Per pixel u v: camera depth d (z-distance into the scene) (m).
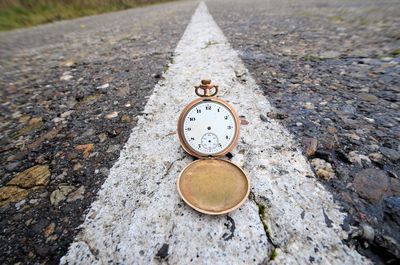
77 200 0.15
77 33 0.78
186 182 0.14
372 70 0.29
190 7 1.50
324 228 0.12
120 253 0.12
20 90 0.32
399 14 0.63
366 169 0.15
